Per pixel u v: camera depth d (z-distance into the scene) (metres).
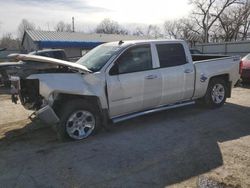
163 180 4.24
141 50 6.52
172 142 5.69
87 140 5.89
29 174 4.53
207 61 7.73
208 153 5.11
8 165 4.86
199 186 4.05
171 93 6.98
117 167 4.68
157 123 6.91
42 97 5.81
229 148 5.32
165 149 5.35
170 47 7.02
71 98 5.91
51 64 5.84
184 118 7.27
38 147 5.60
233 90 11.33
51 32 40.84
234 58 8.44
